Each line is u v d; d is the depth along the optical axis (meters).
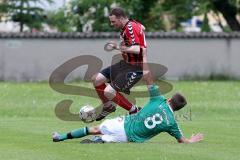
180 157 22.19
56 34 73.44
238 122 34.34
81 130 25.20
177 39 75.44
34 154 22.56
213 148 24.36
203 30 89.25
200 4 89.19
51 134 28.03
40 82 70.44
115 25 28.12
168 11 91.31
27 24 89.50
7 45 73.50
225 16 89.38
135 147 24.06
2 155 22.33
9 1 89.31
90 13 86.62
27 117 37.12
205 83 67.25
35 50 73.69
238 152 23.58
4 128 30.23
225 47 75.88
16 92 52.31
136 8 86.75
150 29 89.00
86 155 22.39
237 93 53.47
